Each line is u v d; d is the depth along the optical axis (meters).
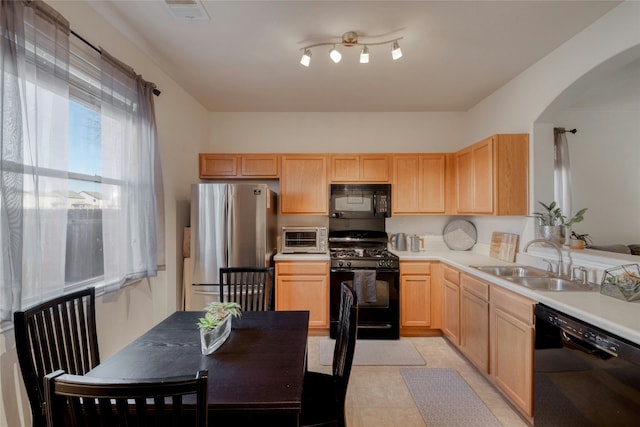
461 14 1.86
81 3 1.72
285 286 3.12
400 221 3.74
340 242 3.69
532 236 2.50
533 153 2.50
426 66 2.55
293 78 2.80
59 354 1.25
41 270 1.37
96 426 0.71
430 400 2.05
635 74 2.71
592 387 1.31
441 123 3.75
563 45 2.19
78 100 1.70
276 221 3.57
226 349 1.30
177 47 2.26
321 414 1.32
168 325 1.58
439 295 3.10
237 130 3.80
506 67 2.56
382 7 1.80
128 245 2.03
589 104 3.48
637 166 3.67
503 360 1.97
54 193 1.43
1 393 1.26
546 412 1.58
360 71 2.64
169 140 2.75
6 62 1.22
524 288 1.78
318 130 3.79
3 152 1.21
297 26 2.00
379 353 2.75
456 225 3.65
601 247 3.19
